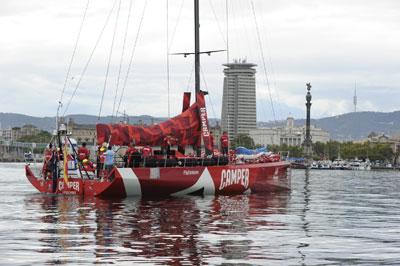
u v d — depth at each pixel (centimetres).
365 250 1792
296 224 2445
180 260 1595
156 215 2681
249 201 3600
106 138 3647
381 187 6562
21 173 10769
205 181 3831
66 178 3719
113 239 1936
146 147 3734
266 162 4566
